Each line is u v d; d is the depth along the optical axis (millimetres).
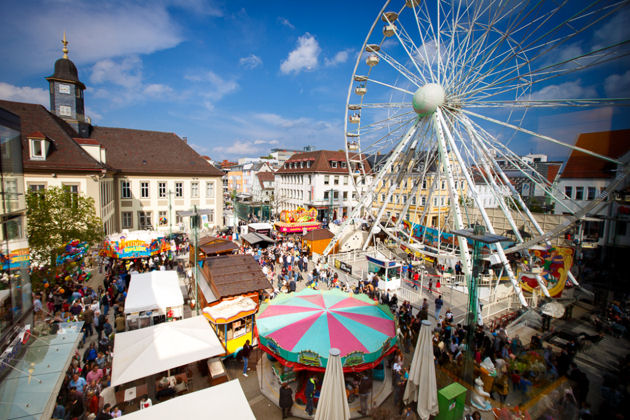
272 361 13641
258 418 10648
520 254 22453
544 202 27047
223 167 120750
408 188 44094
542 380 8938
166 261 25859
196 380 12547
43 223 17234
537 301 17172
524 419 8992
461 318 17359
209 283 16578
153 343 11039
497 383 10578
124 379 9648
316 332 11977
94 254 25438
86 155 28031
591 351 6789
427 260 28812
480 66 17922
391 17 21438
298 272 26062
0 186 7504
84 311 15914
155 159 38875
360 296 15719
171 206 35875
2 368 7531
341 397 8953
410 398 10477
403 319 15750
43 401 7949
